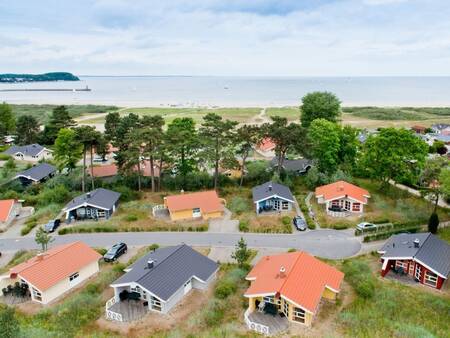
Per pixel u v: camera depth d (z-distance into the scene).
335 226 56.25
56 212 63.75
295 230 55.84
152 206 65.19
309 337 31.75
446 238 51.16
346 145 79.06
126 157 70.12
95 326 34.22
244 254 43.91
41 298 38.34
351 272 42.28
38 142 119.88
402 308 35.91
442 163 61.81
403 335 30.81
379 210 61.97
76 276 42.25
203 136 70.62
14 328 29.23
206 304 37.44
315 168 75.88
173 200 61.16
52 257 41.88
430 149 105.25
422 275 40.97
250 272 41.12
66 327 31.73
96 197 62.25
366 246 50.41
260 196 62.91
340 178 71.75
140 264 41.12
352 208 61.56
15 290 39.97
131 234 55.75
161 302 35.59
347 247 50.19
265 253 48.84
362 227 54.44
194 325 33.78
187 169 74.56
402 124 166.12
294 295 33.62
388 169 64.69
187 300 38.38
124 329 33.72
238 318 35.22
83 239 54.41
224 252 49.47
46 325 33.91
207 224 58.12
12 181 78.00
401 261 43.34
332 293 37.53
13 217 62.31
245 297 38.50
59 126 107.81
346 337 31.17
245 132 69.31
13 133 136.25
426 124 165.88
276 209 63.41
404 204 62.47
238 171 82.94
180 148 71.50
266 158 103.62
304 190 73.00
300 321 33.81
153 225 57.88
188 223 58.59
